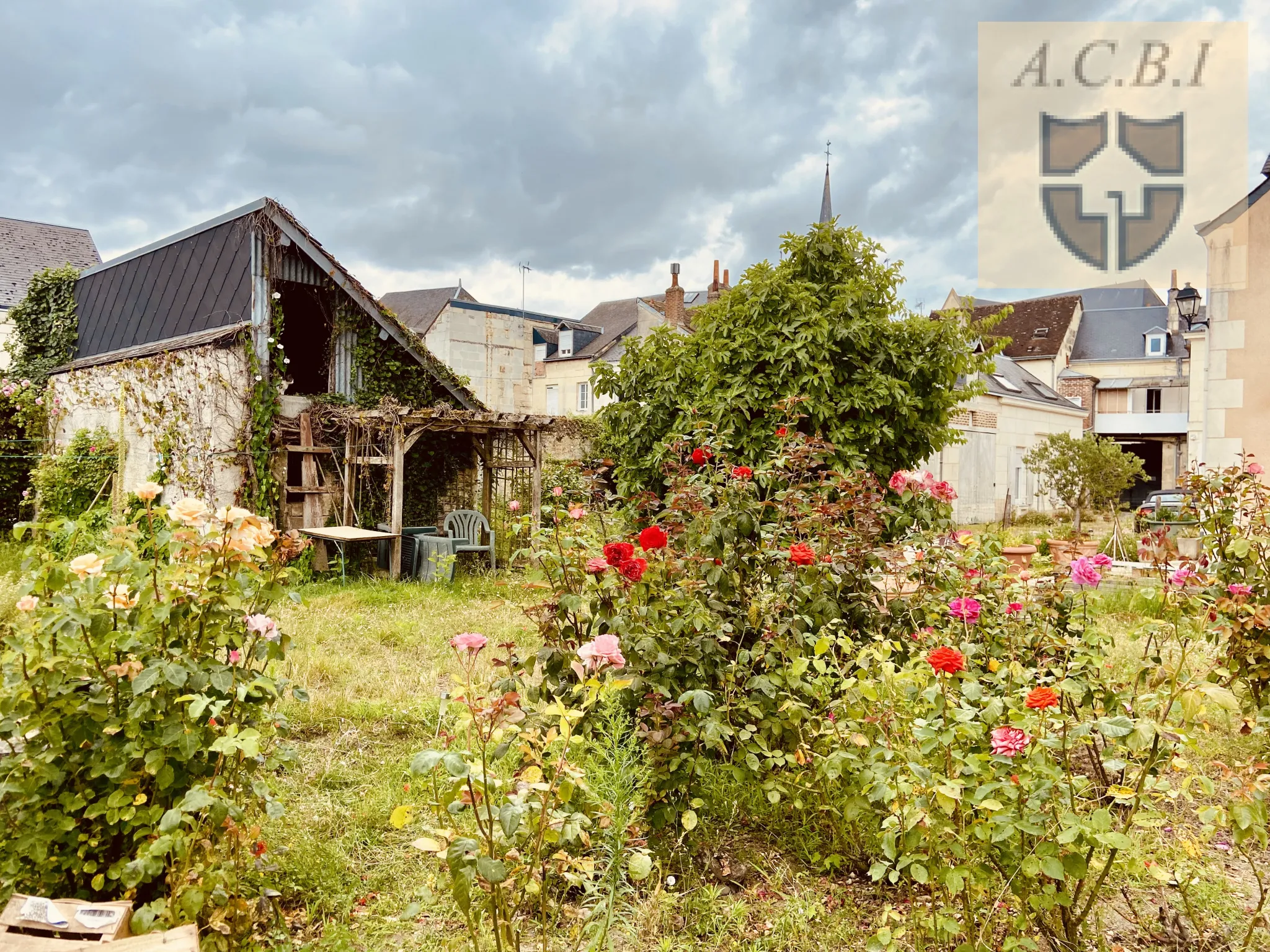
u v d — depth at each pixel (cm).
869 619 356
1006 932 231
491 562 1048
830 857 273
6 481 1327
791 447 394
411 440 995
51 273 1428
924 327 683
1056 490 1827
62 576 208
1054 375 3500
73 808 201
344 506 1040
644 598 297
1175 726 213
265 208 988
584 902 247
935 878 210
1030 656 312
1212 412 1070
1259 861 293
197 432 971
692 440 431
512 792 206
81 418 1245
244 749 184
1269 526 401
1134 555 1095
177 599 217
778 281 672
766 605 314
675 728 270
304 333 1344
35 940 156
